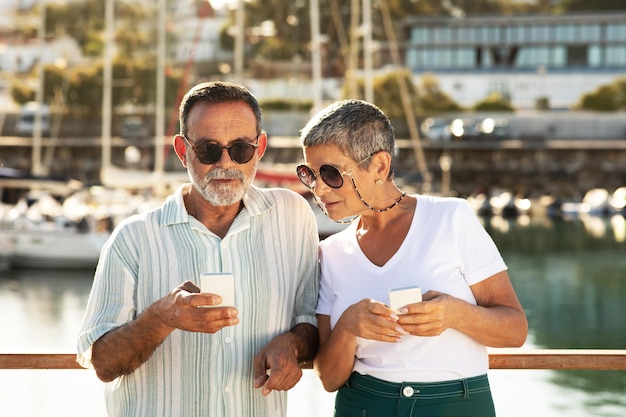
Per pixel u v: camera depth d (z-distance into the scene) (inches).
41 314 730.8
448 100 2169.0
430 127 2107.5
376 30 2324.1
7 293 815.7
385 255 116.5
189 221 114.4
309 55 2118.6
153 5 2057.1
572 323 761.0
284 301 117.5
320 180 114.9
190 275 113.5
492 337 111.5
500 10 2805.1
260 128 116.6
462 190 2118.6
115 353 108.8
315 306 120.5
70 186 1106.1
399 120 2101.4
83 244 914.7
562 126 2185.0
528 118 2188.7
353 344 112.0
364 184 114.4
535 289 957.2
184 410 112.7
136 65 1907.0
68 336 652.1
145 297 113.6
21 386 370.9
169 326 103.0
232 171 112.3
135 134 1961.1
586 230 1606.8
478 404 114.1
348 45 2081.7
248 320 114.7
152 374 113.1
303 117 1968.5
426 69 2313.0
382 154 114.3
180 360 112.8
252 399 114.7
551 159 2156.7
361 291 116.2
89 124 2014.0
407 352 113.2
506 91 2283.5
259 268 115.8
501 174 2140.7
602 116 2177.7
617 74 2262.6
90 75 1988.2
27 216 977.5
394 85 2050.9
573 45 2298.2
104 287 113.7
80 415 325.4
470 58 2304.4
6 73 2145.7
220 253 114.3
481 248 114.7
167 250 113.9
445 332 113.0
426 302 105.9
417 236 115.0
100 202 1155.9
